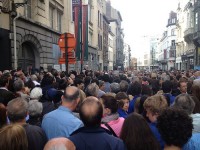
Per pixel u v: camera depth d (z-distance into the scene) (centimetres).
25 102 375
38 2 1986
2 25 1506
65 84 766
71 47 1143
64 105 414
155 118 376
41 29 2028
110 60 7288
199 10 3844
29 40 1842
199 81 630
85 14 3044
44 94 648
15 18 1587
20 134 252
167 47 8519
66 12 2738
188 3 4597
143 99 496
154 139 297
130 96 672
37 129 365
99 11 5050
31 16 1931
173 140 278
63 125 394
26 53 1908
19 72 1025
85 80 998
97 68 4719
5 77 695
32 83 807
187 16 4847
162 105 376
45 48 2109
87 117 304
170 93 725
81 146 298
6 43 1535
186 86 733
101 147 296
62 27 2673
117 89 775
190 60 4784
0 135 249
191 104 405
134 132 294
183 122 278
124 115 499
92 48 4328
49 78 788
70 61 1177
